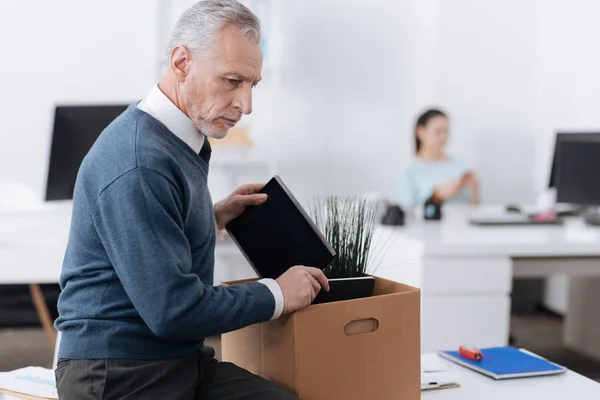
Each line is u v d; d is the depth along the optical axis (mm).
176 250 1519
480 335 3082
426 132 4750
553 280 5172
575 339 4227
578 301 4195
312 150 5148
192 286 1503
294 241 1766
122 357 1553
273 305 1564
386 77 5219
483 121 5383
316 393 1618
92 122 3152
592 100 4824
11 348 4172
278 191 1823
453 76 5309
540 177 5410
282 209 1801
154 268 1483
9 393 1818
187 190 1587
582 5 4934
